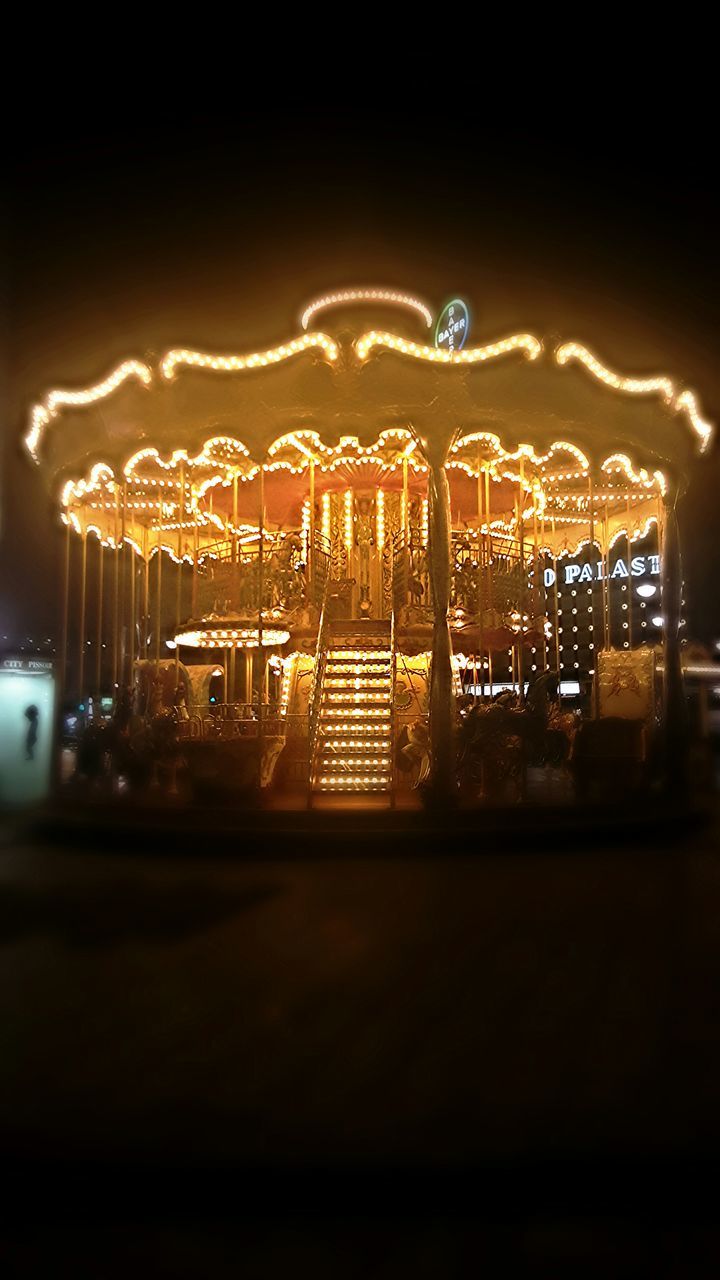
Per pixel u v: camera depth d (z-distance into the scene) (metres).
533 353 10.05
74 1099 3.63
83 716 16.88
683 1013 4.62
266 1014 4.62
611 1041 4.25
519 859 8.97
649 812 10.45
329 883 7.86
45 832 10.17
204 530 18.02
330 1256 2.67
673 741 11.20
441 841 9.22
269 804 10.39
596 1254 2.66
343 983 5.13
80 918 6.62
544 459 12.70
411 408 10.30
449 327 11.75
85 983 5.13
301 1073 3.88
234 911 6.83
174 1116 3.47
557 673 14.33
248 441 10.65
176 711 12.98
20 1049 4.17
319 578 13.67
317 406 10.38
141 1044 4.22
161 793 11.92
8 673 12.36
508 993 4.95
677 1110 3.50
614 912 6.79
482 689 14.27
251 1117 3.46
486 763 11.38
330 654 12.89
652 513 16.31
